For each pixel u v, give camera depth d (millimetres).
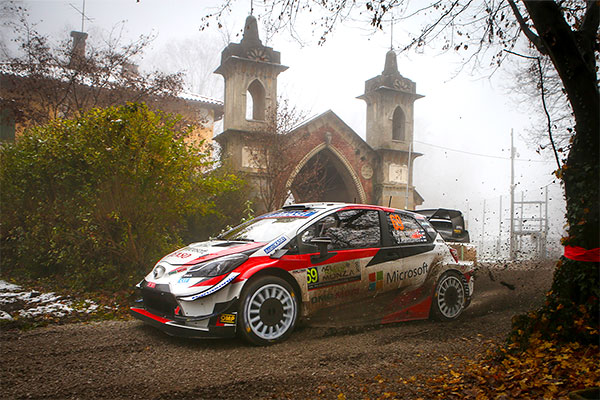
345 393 3838
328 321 5758
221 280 5059
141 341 5203
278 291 5355
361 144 25188
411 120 26844
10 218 10523
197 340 5281
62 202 9125
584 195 4613
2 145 10906
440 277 6852
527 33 5699
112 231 8828
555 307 4672
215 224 13711
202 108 26484
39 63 16969
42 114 16750
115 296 7969
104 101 16969
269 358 4688
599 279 4438
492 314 7375
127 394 3719
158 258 8914
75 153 8719
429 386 3965
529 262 16734
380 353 4969
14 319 6070
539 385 3553
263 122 21609
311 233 5898
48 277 9805
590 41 4914
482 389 3762
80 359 4555
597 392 3207
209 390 3834
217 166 17656
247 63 21844
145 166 8406
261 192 19547
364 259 6129
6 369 4184
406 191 25875
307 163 26016
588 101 4691
